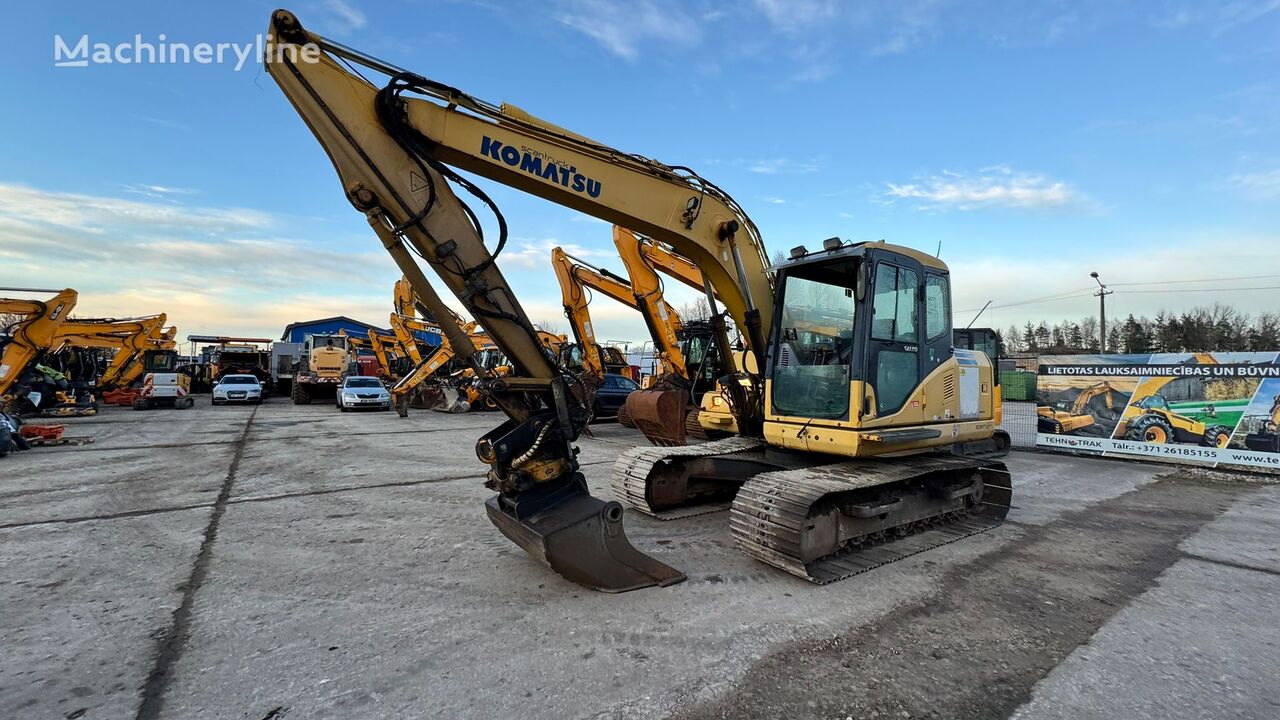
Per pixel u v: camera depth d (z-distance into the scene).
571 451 4.39
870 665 3.17
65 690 2.88
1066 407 10.95
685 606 3.90
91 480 7.93
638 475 5.97
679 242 5.21
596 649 3.31
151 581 4.30
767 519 4.47
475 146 4.00
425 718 2.67
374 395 19.73
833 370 5.18
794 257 5.56
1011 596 4.15
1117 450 10.37
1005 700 2.86
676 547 5.11
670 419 8.97
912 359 5.39
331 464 9.18
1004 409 19.94
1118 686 2.99
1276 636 3.58
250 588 4.18
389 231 3.77
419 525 5.77
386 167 3.69
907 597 4.11
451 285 3.96
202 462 9.36
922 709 2.77
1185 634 3.59
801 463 5.60
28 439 11.04
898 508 5.11
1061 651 3.35
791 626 3.62
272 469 8.75
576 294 13.61
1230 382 9.39
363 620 3.67
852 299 5.10
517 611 3.80
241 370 32.38
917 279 5.48
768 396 5.57
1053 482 8.36
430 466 9.02
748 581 4.36
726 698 2.84
